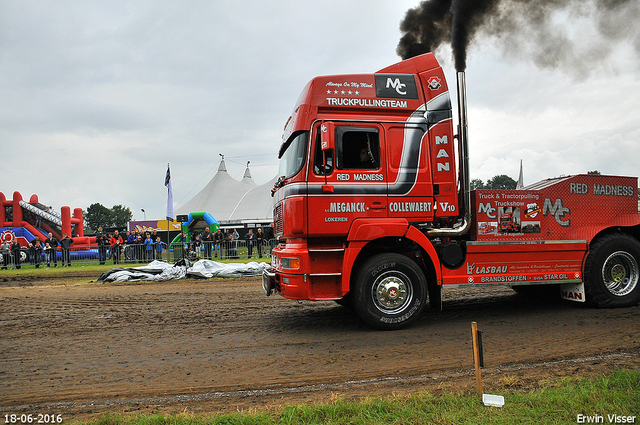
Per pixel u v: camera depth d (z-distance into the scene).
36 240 21.06
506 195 6.64
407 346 5.25
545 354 4.76
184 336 6.06
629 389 3.44
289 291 5.98
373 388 3.85
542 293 8.55
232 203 46.34
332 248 6.16
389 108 6.29
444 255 6.31
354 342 5.50
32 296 10.42
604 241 6.94
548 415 3.05
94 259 21.22
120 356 5.14
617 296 6.95
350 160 6.11
